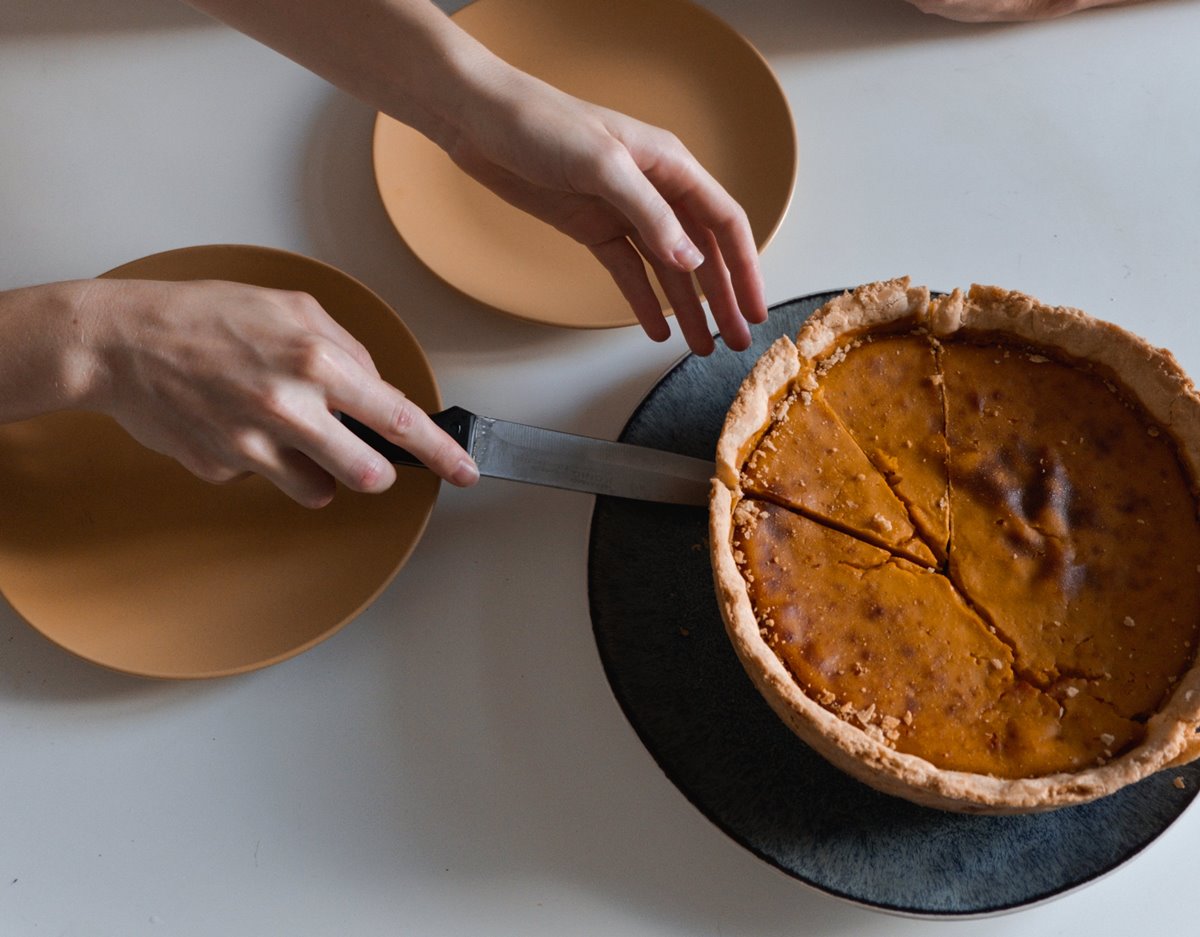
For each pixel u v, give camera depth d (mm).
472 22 827
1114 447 698
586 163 668
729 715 679
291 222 801
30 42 841
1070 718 652
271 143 818
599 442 708
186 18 846
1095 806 660
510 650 714
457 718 702
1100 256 784
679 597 698
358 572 708
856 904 645
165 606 701
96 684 709
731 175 794
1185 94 822
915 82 830
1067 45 836
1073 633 667
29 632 719
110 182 808
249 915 671
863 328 719
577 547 731
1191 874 671
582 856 680
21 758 697
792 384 713
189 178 810
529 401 761
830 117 823
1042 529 684
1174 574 674
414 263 792
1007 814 648
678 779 666
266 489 727
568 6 832
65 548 709
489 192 787
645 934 667
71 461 726
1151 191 799
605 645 688
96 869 679
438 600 723
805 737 652
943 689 660
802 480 698
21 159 812
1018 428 704
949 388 713
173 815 687
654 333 744
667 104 814
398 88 704
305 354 654
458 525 736
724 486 680
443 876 677
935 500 693
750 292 724
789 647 670
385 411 665
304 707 705
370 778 692
